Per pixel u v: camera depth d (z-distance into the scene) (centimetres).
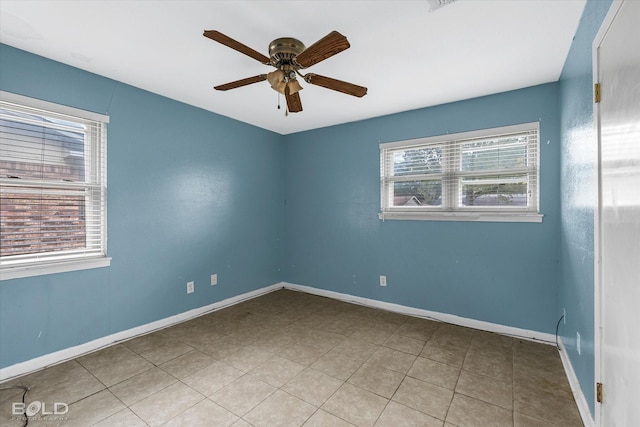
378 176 354
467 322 298
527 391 193
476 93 282
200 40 198
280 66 188
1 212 204
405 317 323
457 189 306
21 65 208
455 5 163
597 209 143
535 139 268
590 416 156
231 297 365
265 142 411
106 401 183
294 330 289
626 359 112
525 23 179
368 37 193
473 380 205
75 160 237
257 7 165
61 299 229
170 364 226
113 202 258
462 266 301
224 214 355
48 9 167
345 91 209
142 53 215
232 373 214
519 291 273
